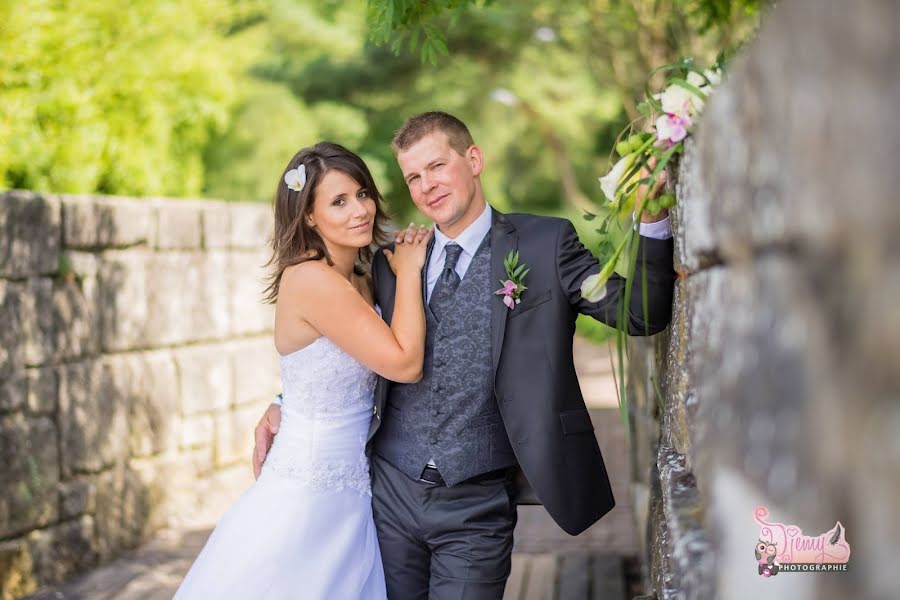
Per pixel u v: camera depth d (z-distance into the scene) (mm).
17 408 4477
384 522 2809
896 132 603
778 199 929
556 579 4613
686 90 1959
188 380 6164
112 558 5172
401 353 2611
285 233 2799
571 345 2605
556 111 18672
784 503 925
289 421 2826
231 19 10039
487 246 2686
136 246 5641
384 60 18875
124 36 7617
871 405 662
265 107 15906
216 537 2787
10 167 6281
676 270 2139
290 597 2664
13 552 4387
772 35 941
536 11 12391
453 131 2646
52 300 4805
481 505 2674
